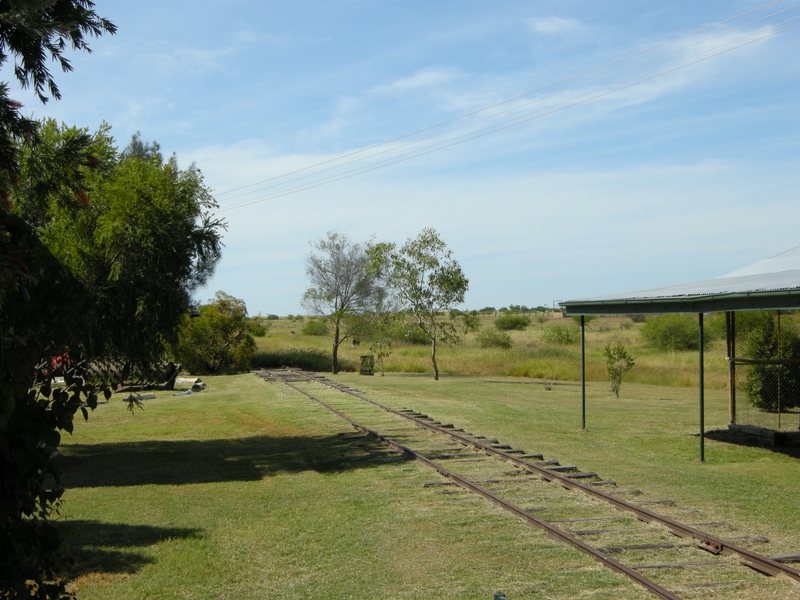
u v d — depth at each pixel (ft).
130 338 44.52
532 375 119.65
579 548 23.15
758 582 20.10
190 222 48.03
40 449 12.17
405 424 56.65
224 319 127.44
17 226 14.24
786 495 32.09
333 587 20.35
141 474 39.65
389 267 133.49
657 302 46.42
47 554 12.52
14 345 12.24
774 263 64.03
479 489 31.42
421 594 19.53
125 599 19.61
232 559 23.11
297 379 106.73
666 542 23.90
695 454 44.50
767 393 66.08
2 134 18.01
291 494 33.22
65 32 12.70
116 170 45.52
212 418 66.39
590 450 45.50
